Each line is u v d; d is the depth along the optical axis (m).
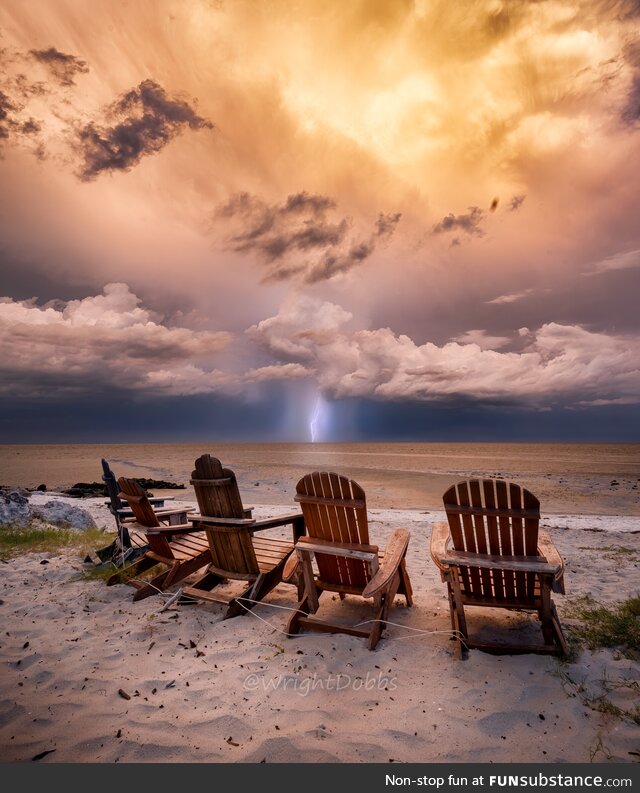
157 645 3.55
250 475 27.53
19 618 4.07
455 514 3.30
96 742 2.46
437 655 3.29
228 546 4.26
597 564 5.97
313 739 2.46
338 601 4.42
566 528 9.31
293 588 4.88
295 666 3.20
